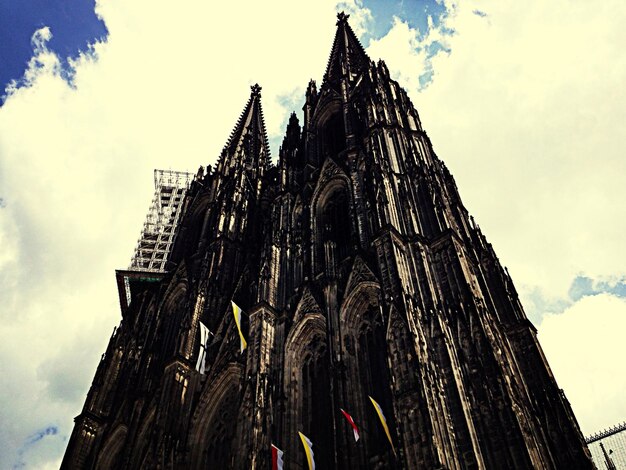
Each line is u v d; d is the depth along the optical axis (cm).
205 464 5700
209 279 7900
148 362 7712
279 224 7538
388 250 5356
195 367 6612
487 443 4038
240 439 4931
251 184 10469
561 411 5081
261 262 7038
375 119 7700
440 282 5372
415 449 3734
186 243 10344
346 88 9475
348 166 7412
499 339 4975
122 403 7375
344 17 12369
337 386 4947
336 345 5269
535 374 5525
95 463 6831
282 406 5188
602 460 8588
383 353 5012
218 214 9338
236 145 12062
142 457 5888
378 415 4262
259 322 5969
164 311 8712
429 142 7975
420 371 4109
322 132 9438
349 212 6881
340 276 6059
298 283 6544
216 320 7369
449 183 7525
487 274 6688
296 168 8762
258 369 5419
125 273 9962
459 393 4153
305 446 4506
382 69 9475
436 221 6025
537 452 4109
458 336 4791
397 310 4709
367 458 4394
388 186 6328
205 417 6053
